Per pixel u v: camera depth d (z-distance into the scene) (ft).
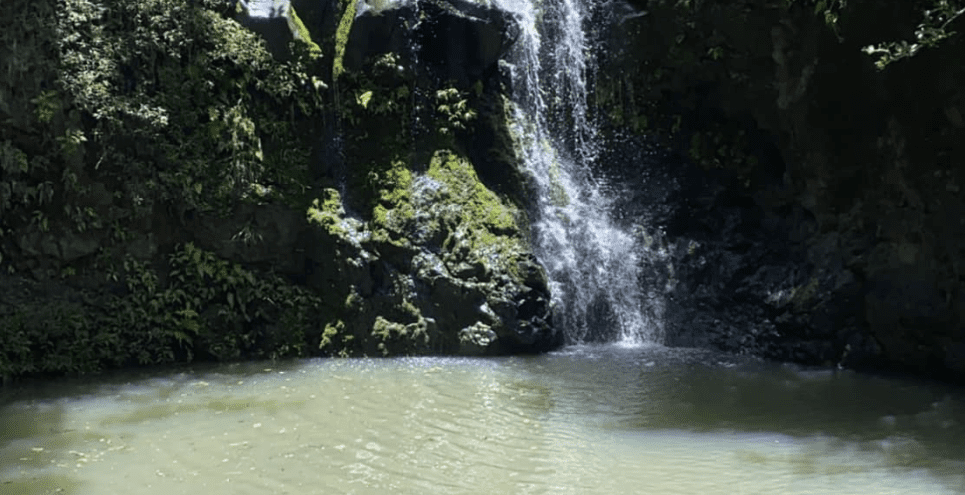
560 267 47.60
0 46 37.68
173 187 41.70
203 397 33.99
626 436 28.68
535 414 31.40
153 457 26.55
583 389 35.35
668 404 32.86
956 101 32.81
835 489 23.20
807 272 41.81
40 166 39.06
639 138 49.96
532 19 52.24
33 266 39.24
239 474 25.02
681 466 25.48
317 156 46.16
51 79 38.86
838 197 39.99
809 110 39.42
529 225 47.29
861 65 36.73
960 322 34.68
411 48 47.42
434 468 25.49
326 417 30.94
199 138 42.60
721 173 47.29
